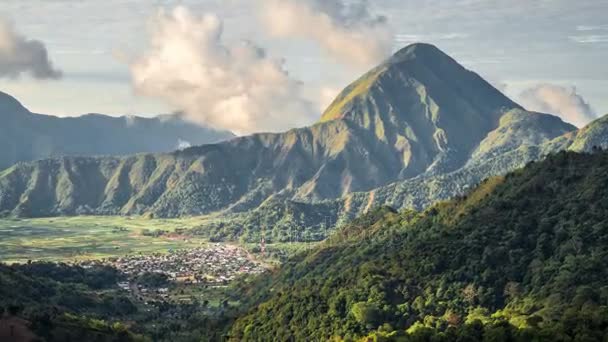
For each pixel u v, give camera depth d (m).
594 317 165.00
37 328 199.75
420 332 183.38
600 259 199.00
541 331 163.00
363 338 192.62
